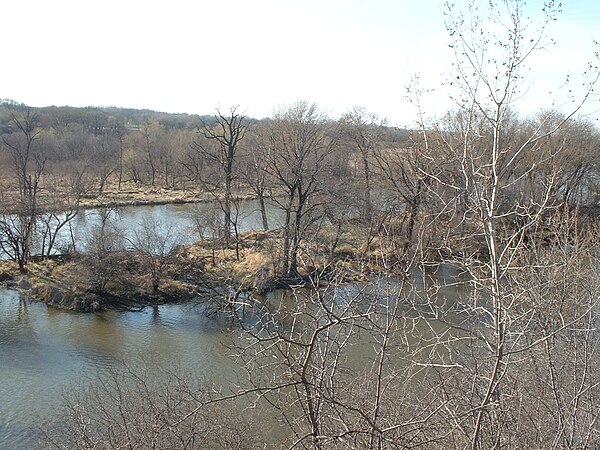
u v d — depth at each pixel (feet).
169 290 94.43
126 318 85.40
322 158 106.22
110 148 227.20
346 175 128.36
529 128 42.83
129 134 272.51
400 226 45.52
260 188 129.29
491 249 17.78
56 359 70.08
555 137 49.44
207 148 179.11
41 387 61.98
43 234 113.39
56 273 98.99
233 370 62.75
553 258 27.96
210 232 129.70
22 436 51.55
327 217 107.96
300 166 103.60
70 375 65.26
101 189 181.57
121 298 91.76
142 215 149.18
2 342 75.46
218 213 125.39
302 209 110.01
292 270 92.58
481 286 22.43
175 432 32.22
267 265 98.58
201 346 73.61
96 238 98.53
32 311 87.66
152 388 51.24
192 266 101.30
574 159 84.33
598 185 108.78
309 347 18.94
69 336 78.07
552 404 24.38
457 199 19.74
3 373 65.62
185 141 208.33
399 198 92.43
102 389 58.18
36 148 203.41
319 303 21.79
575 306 26.86
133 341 76.28
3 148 195.83
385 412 26.22
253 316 71.20
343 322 19.49
